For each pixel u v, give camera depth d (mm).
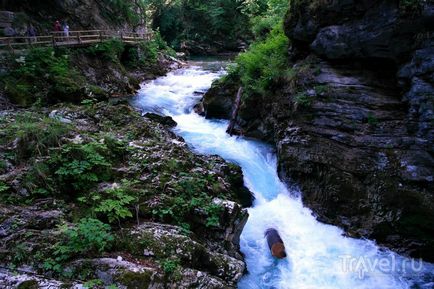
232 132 12922
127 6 27922
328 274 7535
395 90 9484
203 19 39406
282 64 12281
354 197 8828
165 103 16625
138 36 27125
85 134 8172
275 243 7938
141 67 23719
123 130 9578
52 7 19906
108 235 5492
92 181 6855
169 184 7289
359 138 9172
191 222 6957
